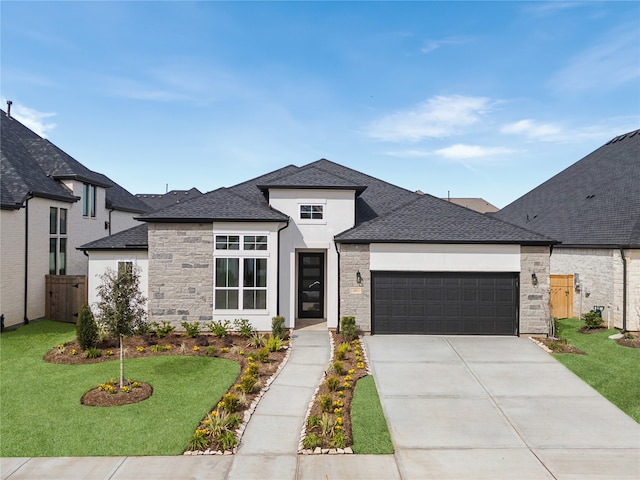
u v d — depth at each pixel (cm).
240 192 1761
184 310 1442
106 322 948
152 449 684
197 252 1443
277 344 1259
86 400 863
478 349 1269
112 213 2370
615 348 1302
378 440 727
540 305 1419
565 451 694
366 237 1434
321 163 2070
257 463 652
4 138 1809
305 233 1535
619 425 789
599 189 2034
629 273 1550
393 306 1441
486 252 1430
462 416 825
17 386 940
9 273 1515
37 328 1519
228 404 816
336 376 1036
